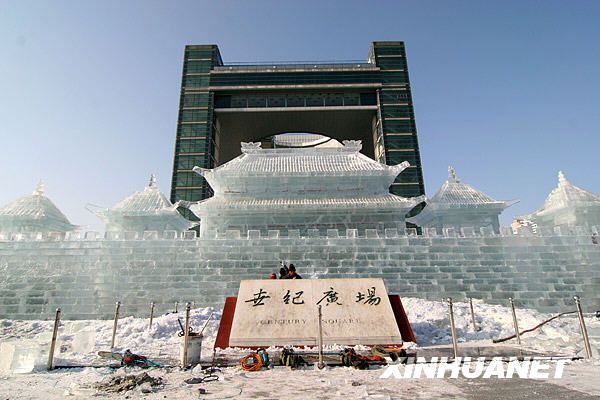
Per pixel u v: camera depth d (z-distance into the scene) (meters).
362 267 26.42
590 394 7.73
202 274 25.89
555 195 39.66
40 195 40.56
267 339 12.70
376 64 115.62
